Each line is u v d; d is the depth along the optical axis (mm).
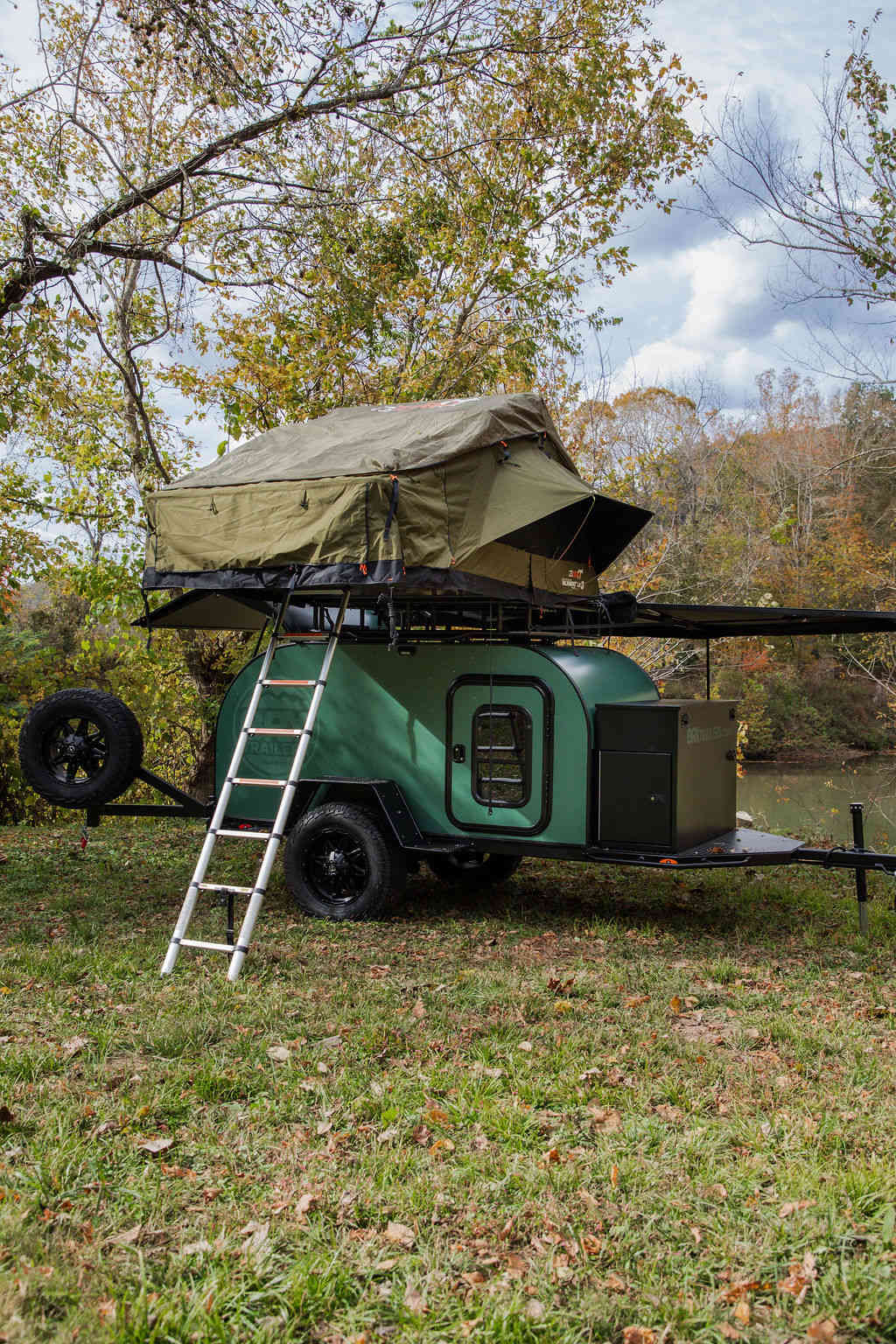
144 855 9555
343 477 6207
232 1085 4031
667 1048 4535
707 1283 2805
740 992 5422
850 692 32406
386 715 7344
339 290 12609
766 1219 3076
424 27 10906
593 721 6730
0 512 15461
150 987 5402
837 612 7195
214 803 7934
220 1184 3279
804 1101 3949
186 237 11758
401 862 7117
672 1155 3486
